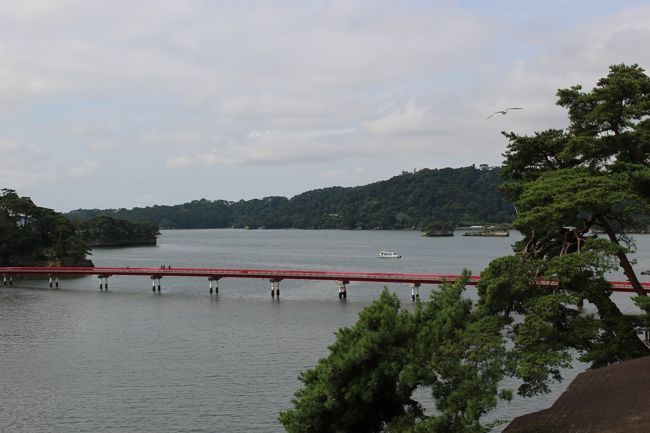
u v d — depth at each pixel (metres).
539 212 30.42
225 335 67.81
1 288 117.25
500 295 29.53
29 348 62.12
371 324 27.12
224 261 199.62
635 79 35.50
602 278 30.39
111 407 44.19
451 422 23.53
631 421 19.27
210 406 44.31
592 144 34.03
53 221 181.12
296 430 25.56
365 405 25.94
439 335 25.67
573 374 50.25
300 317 79.44
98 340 65.81
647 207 31.16
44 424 41.09
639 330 31.81
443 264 186.50
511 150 39.09
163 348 61.59
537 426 21.53
